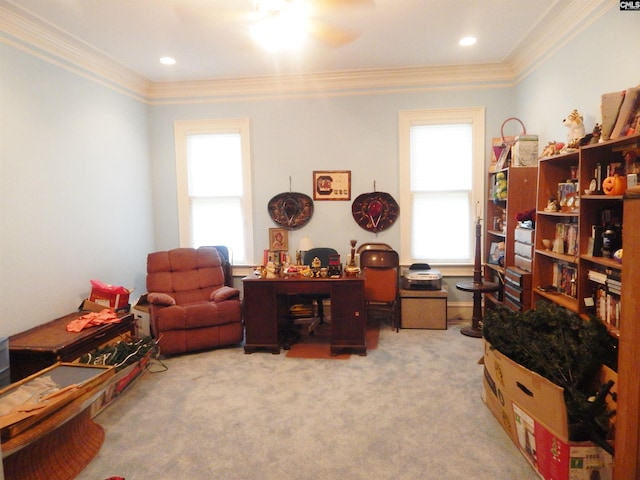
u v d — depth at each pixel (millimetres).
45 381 2078
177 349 3348
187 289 3867
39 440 1789
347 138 4344
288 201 4445
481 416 2350
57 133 3193
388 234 4387
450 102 4168
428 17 2926
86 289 3508
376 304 4117
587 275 2262
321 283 3354
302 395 2656
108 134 3826
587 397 1798
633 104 1920
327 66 3963
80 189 3447
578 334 2004
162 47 3404
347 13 2834
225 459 2006
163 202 4605
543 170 2848
